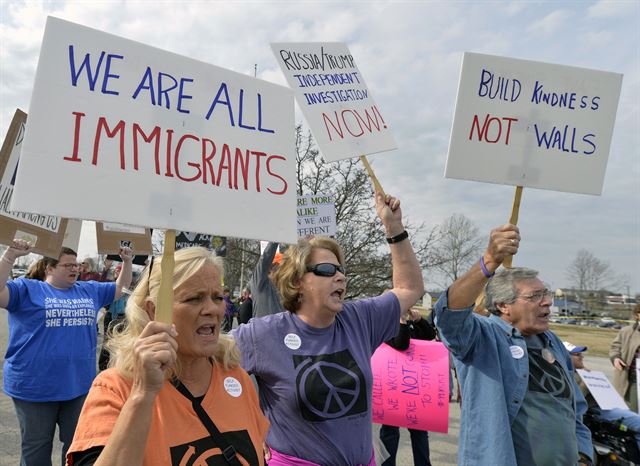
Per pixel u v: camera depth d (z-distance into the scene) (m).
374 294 11.94
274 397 2.22
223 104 1.80
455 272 24.55
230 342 1.83
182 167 1.65
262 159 1.85
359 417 2.20
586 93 2.77
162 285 1.47
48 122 1.42
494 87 2.67
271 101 1.93
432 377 3.88
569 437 2.41
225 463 1.54
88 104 1.50
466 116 2.63
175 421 1.53
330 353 2.28
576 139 2.74
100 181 1.48
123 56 1.60
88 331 3.73
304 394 2.15
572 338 25.17
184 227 1.60
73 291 3.80
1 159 3.32
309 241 2.49
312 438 2.13
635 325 6.08
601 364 13.73
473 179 2.62
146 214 1.54
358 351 2.34
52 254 3.54
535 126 2.70
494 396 2.44
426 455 4.37
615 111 2.79
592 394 3.77
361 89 3.12
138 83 1.62
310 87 2.99
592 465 2.71
